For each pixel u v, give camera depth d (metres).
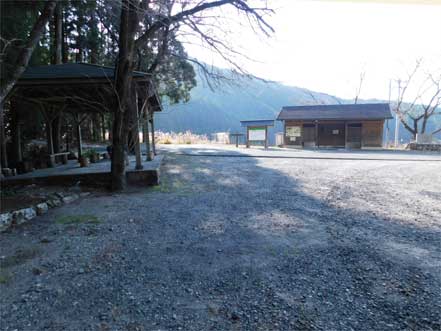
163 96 21.00
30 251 3.49
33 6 7.36
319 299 2.41
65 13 15.04
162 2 6.40
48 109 10.20
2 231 4.21
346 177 8.30
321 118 20.64
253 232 4.07
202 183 7.79
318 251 3.39
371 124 20.31
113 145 7.12
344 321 2.12
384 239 3.72
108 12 8.28
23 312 2.29
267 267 3.00
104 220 4.71
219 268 3.00
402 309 2.25
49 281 2.77
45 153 11.51
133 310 2.30
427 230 4.04
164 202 5.87
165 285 2.68
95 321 2.17
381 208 5.19
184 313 2.25
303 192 6.57
